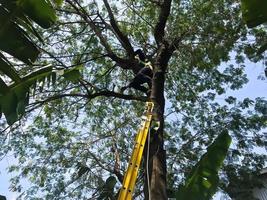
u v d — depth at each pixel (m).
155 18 14.73
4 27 4.09
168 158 16.78
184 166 16.47
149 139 6.68
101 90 11.45
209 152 4.63
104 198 8.24
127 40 11.00
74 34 13.07
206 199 4.45
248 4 3.71
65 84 12.22
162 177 7.43
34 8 4.11
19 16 4.13
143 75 9.74
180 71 16.16
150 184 7.37
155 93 8.84
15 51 4.21
